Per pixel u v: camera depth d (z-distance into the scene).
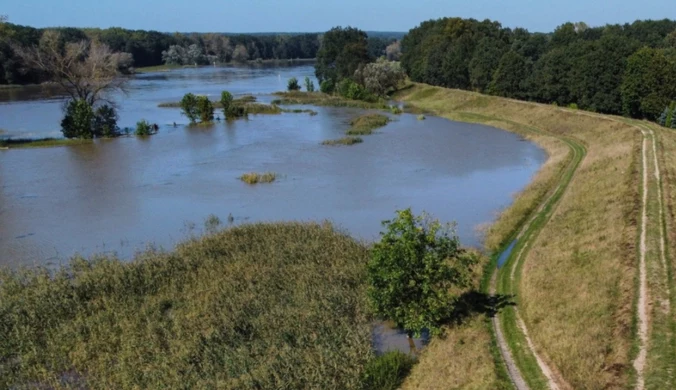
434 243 21.77
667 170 38.50
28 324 22.91
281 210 39.44
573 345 19.20
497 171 50.16
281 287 25.73
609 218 30.44
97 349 21.23
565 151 54.69
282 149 61.12
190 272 27.34
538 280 25.23
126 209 40.38
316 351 20.59
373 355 20.72
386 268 21.16
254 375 19.09
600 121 61.59
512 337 21.27
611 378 17.14
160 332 22.38
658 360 17.48
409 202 40.84
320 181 47.19
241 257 28.72
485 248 31.16
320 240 30.70
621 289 22.20
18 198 43.25
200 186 46.25
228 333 21.91
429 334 22.75
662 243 26.08
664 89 60.97
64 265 29.95
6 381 19.55
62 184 47.41
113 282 26.19
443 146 61.91
